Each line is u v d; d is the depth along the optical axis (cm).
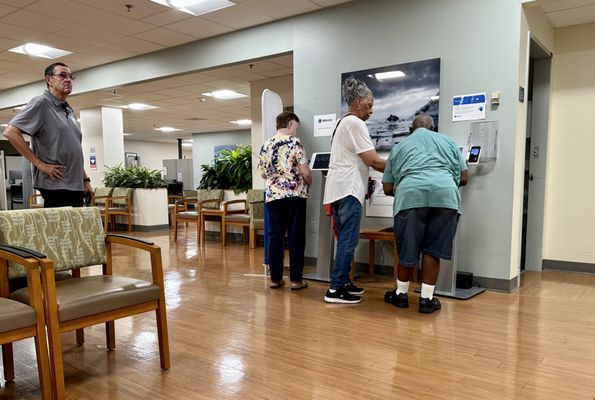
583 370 208
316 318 290
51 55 612
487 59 346
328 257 399
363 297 339
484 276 357
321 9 434
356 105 320
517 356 225
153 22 481
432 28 368
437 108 368
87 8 441
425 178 286
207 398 184
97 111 911
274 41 474
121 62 641
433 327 270
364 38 405
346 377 203
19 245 201
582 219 428
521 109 348
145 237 728
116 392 190
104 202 812
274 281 372
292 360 222
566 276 414
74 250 222
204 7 441
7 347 202
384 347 238
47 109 257
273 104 416
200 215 637
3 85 791
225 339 253
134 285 203
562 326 270
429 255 295
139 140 1766
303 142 449
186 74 582
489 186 350
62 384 175
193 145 1538
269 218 367
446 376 203
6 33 514
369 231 374
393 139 390
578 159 427
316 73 438
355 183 313
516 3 332
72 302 177
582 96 423
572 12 391
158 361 223
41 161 255
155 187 812
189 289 372
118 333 265
